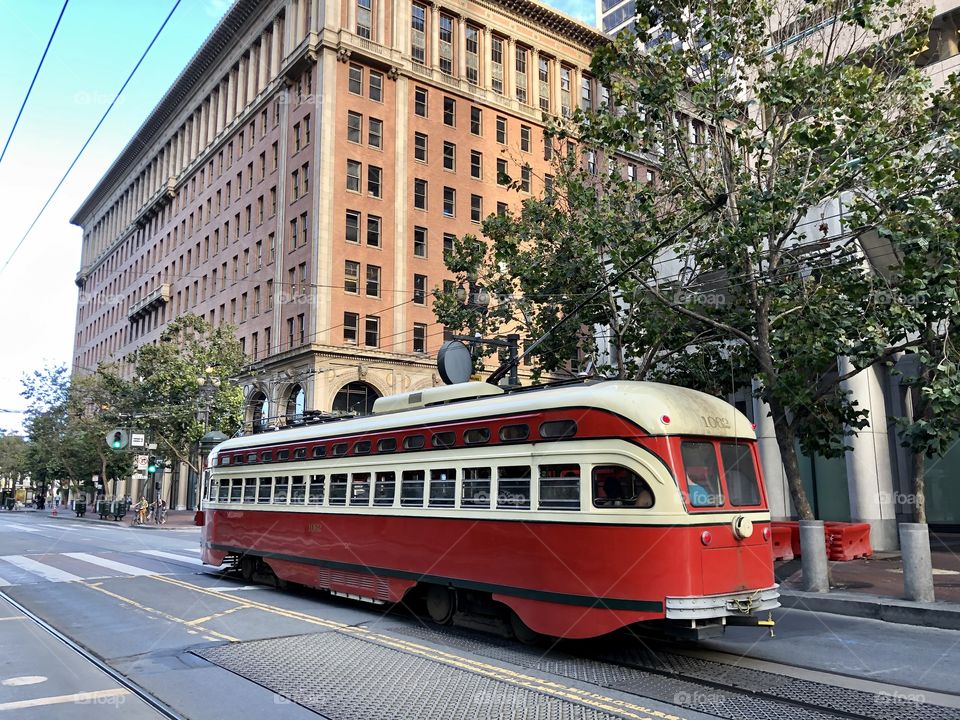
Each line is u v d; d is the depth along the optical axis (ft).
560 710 20.85
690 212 44.91
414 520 33.60
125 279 249.75
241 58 178.40
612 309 52.31
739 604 25.85
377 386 141.69
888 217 38.27
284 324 148.05
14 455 272.31
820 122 40.83
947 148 39.17
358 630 32.63
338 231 140.77
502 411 30.42
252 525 47.29
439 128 156.35
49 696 22.49
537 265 54.03
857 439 64.44
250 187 168.35
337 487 39.42
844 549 56.85
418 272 150.00
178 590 45.27
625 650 28.66
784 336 42.22
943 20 67.56
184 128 211.61
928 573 36.70
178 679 24.39
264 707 21.30
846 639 31.12
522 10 169.37
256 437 50.01
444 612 32.63
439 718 20.21
